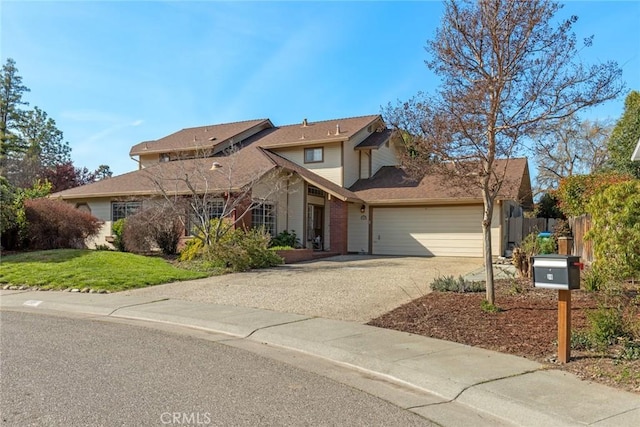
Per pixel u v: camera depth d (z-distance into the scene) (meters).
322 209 22.75
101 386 4.81
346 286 11.51
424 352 6.00
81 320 8.37
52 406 4.25
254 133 26.81
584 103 7.33
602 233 7.90
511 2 7.30
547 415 4.08
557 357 5.64
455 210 20.52
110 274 12.37
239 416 4.12
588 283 9.48
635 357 5.49
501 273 13.74
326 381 5.17
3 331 7.39
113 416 4.05
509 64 7.54
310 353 6.33
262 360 5.95
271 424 3.98
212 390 4.77
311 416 4.17
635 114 20.22
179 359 5.89
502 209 19.58
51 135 47.16
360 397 4.69
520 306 8.55
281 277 13.13
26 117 44.56
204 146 22.34
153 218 17.45
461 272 14.25
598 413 4.09
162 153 25.95
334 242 20.97
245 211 16.56
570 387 4.70
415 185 21.61
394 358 5.77
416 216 21.27
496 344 6.32
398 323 7.63
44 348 6.32
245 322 7.86
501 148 7.92
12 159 39.62
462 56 7.78
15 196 17.17
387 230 21.80
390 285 11.64
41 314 8.96
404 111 15.18
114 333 7.32
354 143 23.56
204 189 16.81
